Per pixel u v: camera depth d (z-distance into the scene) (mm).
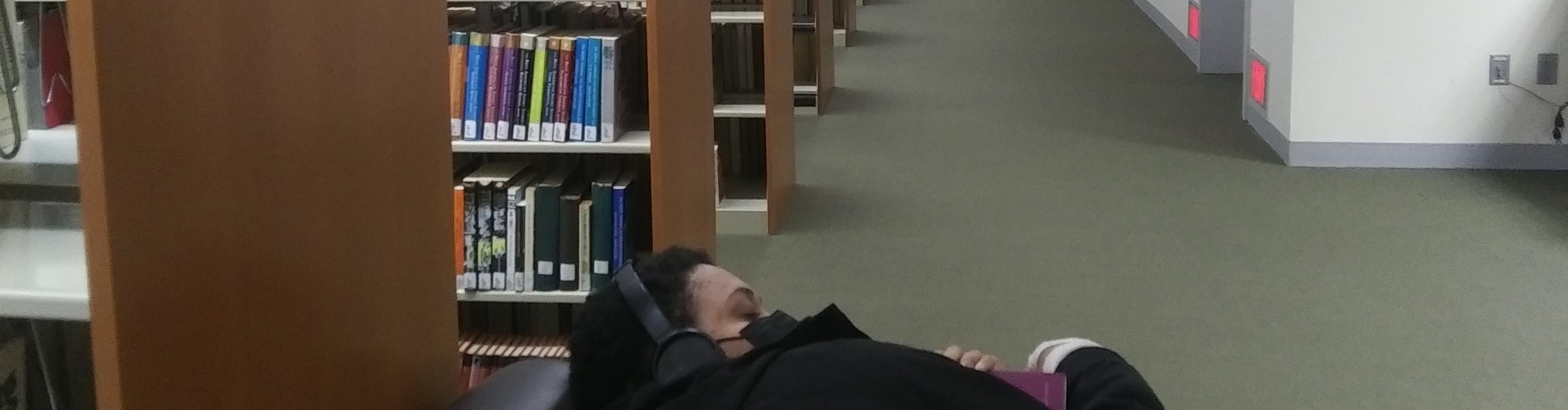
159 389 1117
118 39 1044
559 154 3018
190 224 1154
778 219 4410
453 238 1858
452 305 1820
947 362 1156
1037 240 4234
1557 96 5039
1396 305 3541
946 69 7828
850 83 7387
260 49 1267
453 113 2838
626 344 1311
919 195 4840
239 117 1230
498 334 3070
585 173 3020
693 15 3299
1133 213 4547
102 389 1072
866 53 8508
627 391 1308
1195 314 3512
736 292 1322
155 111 1096
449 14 3168
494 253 2826
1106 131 5961
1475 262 3912
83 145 1029
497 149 2826
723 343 1295
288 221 1328
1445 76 5090
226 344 1222
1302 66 5152
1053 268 3928
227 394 1229
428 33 1702
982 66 7910
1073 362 1419
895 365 1113
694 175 3309
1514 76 5051
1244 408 2898
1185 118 6246
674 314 1306
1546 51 5012
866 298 3686
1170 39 8844
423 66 1688
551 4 3096
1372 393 2971
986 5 10883
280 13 1302
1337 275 3812
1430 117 5137
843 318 1220
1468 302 3553
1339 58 5117
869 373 1098
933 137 5895
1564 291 3623
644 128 3008
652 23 2752
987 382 1148
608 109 2814
